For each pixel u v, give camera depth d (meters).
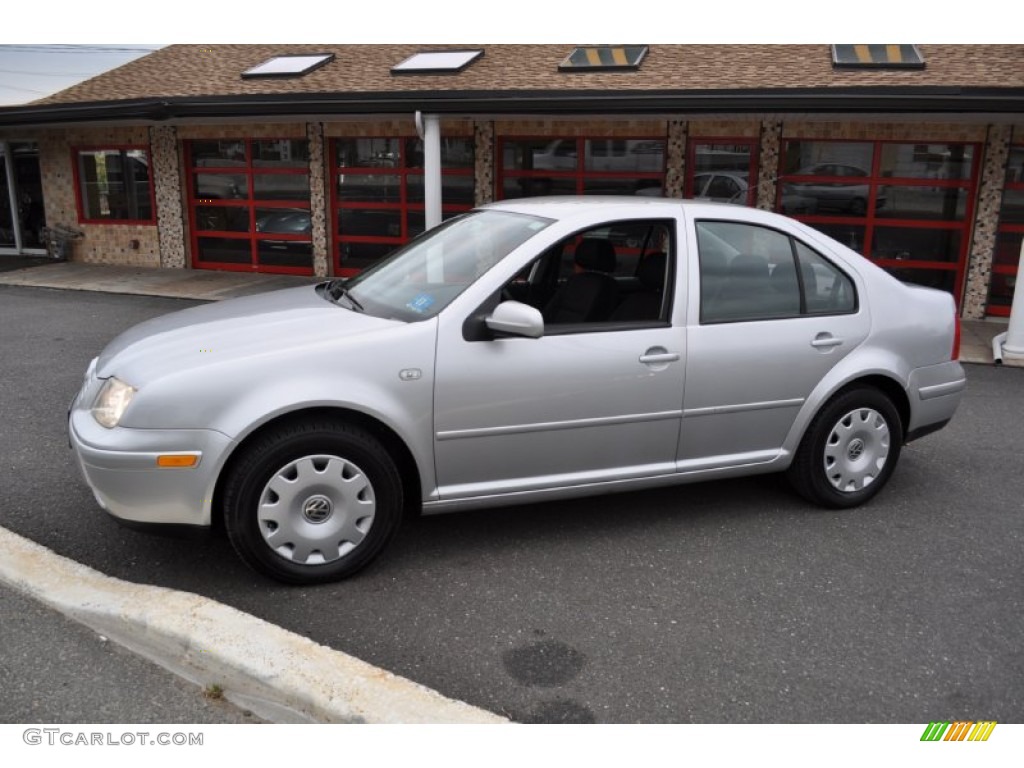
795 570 3.86
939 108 8.94
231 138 14.44
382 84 13.04
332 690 2.80
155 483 3.34
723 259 4.18
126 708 2.85
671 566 3.88
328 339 3.55
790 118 11.45
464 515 4.42
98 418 3.47
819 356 4.32
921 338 4.63
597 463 3.99
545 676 3.02
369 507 3.62
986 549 4.12
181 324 3.95
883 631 3.36
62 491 4.59
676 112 9.81
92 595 3.35
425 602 3.52
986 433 6.11
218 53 16.12
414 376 3.56
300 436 3.44
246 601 3.49
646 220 4.06
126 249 15.61
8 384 6.89
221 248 15.03
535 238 3.87
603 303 4.13
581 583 3.70
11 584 3.51
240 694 2.91
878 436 4.55
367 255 14.14
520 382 3.73
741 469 4.31
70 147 15.54
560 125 12.56
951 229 11.29
